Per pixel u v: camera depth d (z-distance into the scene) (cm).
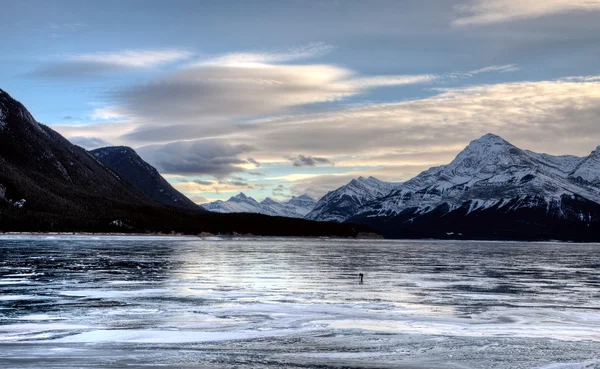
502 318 3875
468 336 3244
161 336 3172
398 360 2705
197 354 2769
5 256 9294
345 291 5266
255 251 13725
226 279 6266
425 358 2747
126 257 9788
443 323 3656
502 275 7438
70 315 3803
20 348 2862
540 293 5350
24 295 4744
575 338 3216
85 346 2917
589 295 5234
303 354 2797
